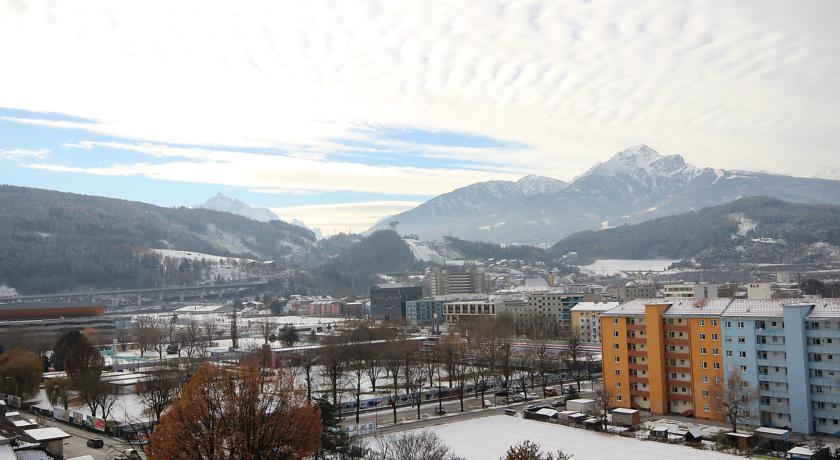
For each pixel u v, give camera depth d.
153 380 196.25
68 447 163.88
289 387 95.38
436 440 148.62
